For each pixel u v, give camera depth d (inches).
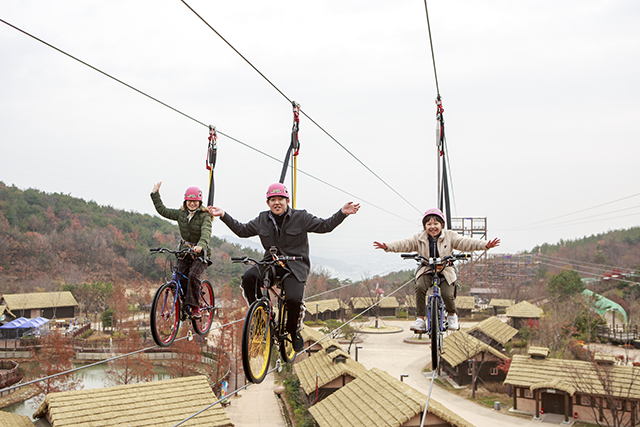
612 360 1379.2
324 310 3142.2
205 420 978.7
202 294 336.8
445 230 303.1
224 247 5123.0
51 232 4726.9
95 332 2608.3
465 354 1662.2
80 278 4116.6
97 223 5349.4
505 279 3924.7
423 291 302.5
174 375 1798.7
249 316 226.8
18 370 1815.9
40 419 986.1
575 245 6151.6
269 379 1787.6
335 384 1391.5
